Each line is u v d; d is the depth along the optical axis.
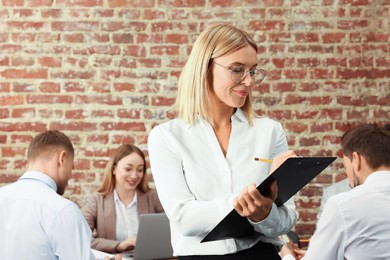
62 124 5.53
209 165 2.36
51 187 3.21
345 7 5.48
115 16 5.50
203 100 2.39
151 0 5.50
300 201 5.55
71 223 3.06
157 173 2.38
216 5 5.48
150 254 4.38
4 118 5.52
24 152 5.53
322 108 5.52
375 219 2.53
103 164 5.54
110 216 5.03
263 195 2.19
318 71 5.50
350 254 2.56
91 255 3.21
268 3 5.48
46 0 5.50
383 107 5.50
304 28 5.48
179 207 2.30
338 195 2.60
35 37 5.50
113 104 5.53
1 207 3.10
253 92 5.52
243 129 2.42
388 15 5.46
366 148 2.64
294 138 5.53
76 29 5.50
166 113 5.53
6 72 5.51
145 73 5.52
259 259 2.33
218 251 2.30
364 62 5.50
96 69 5.52
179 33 5.50
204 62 2.37
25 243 3.05
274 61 5.50
